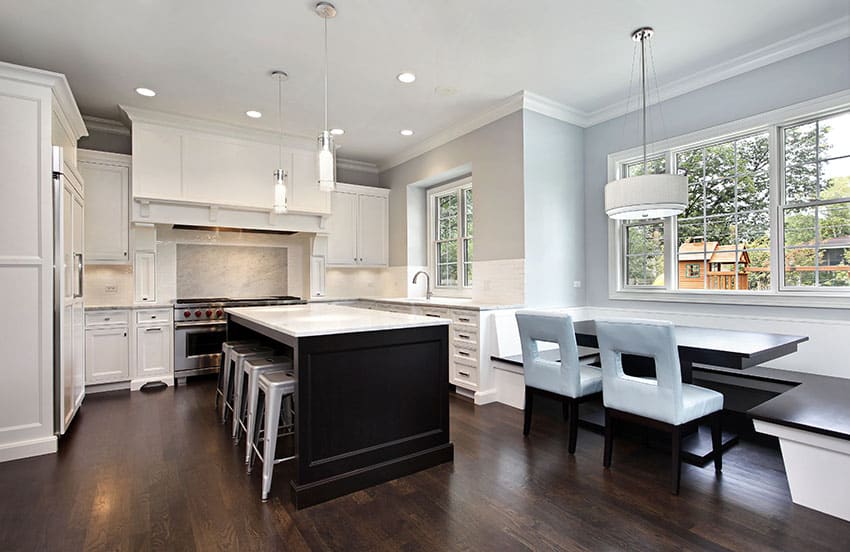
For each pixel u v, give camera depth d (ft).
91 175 14.06
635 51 10.84
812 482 6.73
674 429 7.29
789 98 10.53
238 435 9.66
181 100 13.46
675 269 13.12
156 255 15.79
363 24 9.50
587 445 9.51
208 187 15.31
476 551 5.78
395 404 8.02
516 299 13.74
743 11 9.18
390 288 20.36
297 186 17.07
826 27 9.73
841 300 9.84
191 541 5.98
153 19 9.20
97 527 6.29
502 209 14.24
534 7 8.98
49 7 8.73
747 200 11.61
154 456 8.82
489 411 12.03
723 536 6.06
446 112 14.70
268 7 8.84
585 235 15.23
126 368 14.11
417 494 7.32
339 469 7.33
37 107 9.02
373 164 20.99
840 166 10.08
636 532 6.17
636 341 7.68
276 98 13.38
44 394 9.02
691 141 12.41
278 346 11.84
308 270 18.47
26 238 8.91
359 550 5.80
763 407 7.66
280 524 6.40
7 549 5.77
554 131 14.35
